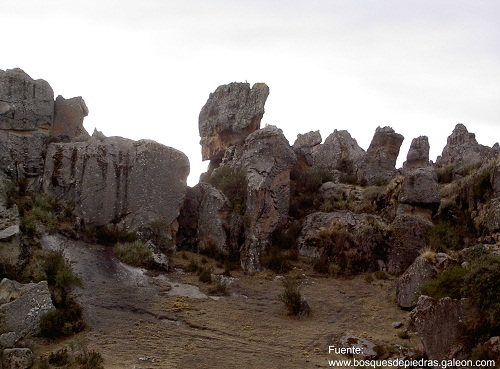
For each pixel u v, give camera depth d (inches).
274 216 1427.2
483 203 1354.6
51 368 892.6
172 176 1413.6
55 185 1359.5
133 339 990.4
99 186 1365.7
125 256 1263.5
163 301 1133.1
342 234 1353.3
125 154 1400.1
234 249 1373.0
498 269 912.9
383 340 1004.6
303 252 1382.9
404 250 1306.6
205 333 1031.0
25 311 1002.7
